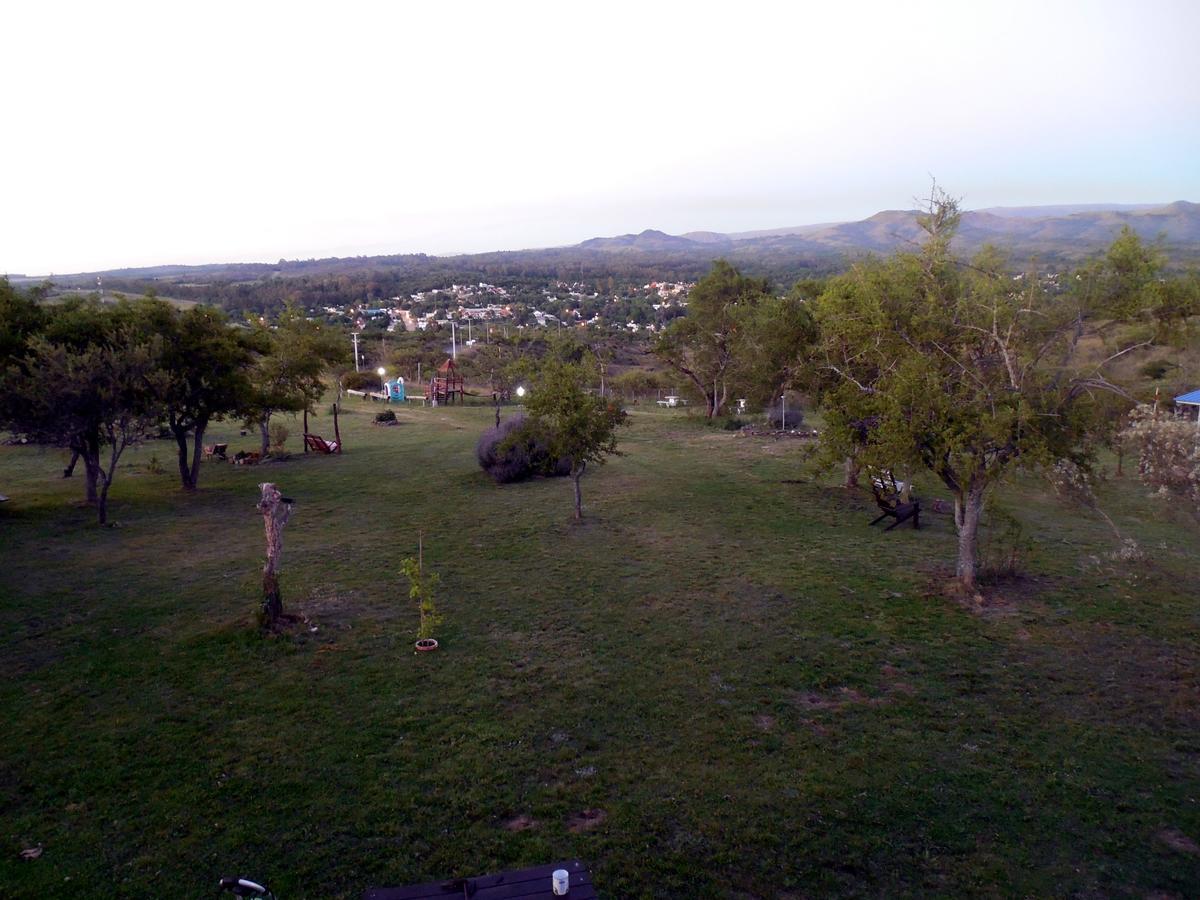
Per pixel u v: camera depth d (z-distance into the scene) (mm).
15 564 16375
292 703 10102
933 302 14633
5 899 6363
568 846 7188
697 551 17500
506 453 25594
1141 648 11992
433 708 10008
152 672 11047
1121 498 22547
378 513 21562
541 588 14953
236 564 16562
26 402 18422
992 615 13414
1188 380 16297
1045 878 6836
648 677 10992
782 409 37719
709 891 6602
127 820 7547
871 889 6676
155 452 33000
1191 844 7320
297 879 6703
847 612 13602
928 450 14164
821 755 8898
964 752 9000
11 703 10055
